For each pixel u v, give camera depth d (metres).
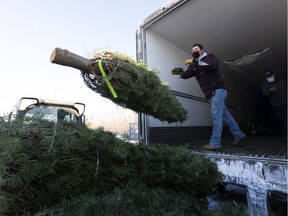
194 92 4.11
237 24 3.31
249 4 2.85
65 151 0.98
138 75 1.37
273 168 1.69
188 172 1.51
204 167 1.66
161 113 1.71
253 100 7.19
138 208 1.21
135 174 1.31
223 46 4.01
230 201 2.02
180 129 3.54
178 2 2.69
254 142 3.46
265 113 6.38
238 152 2.27
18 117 1.00
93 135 1.12
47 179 0.93
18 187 0.84
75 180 0.98
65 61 1.13
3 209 0.75
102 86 1.30
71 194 0.99
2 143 0.83
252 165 1.80
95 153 1.12
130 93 1.39
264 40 3.85
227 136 4.82
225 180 1.94
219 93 2.72
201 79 2.88
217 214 1.58
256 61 4.71
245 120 6.49
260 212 1.70
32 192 0.89
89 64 1.23
